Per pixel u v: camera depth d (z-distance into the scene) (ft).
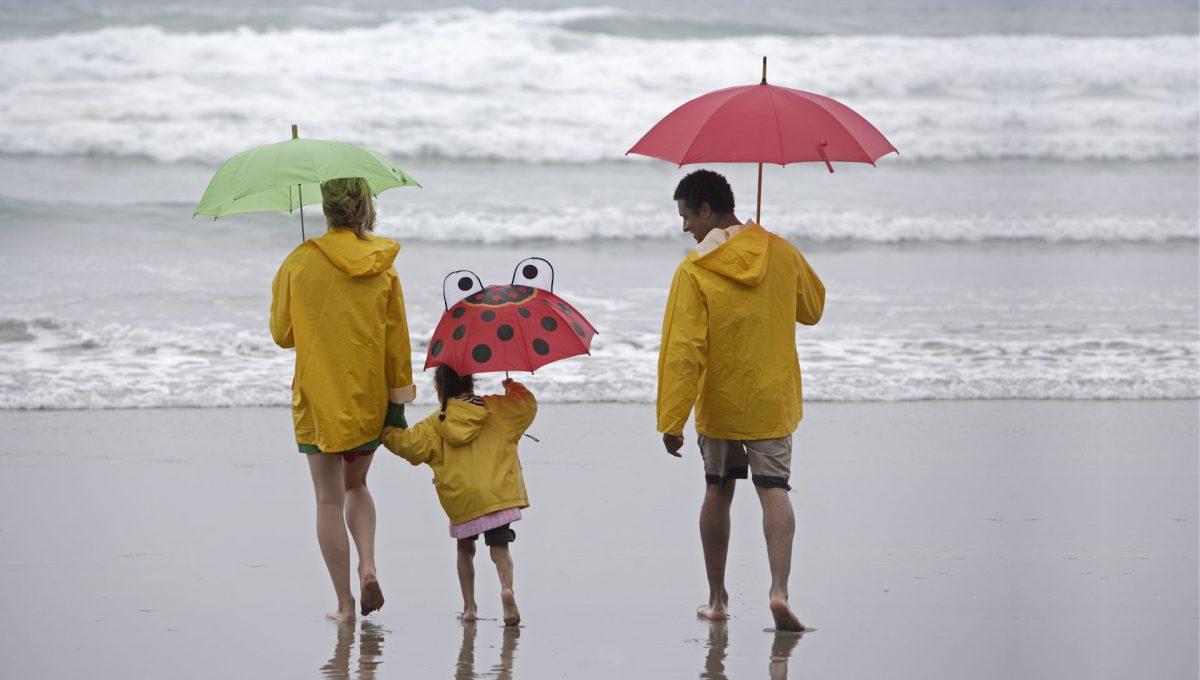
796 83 255.50
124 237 160.45
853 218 181.98
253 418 99.04
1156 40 298.15
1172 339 127.13
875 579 62.75
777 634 54.13
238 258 154.10
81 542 68.23
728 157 52.06
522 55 248.93
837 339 126.00
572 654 51.44
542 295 56.75
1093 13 347.77
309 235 165.89
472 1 333.42
